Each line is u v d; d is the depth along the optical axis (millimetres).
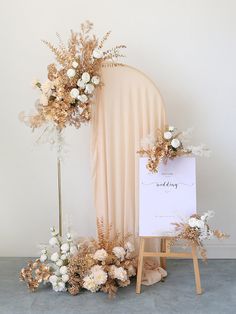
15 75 3281
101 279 2584
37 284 2691
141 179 2719
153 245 2965
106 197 2945
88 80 2672
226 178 3324
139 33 3232
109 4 3219
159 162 2654
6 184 3348
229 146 3299
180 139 2832
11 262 3262
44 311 2445
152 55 3248
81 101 2684
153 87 2898
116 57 3053
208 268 3123
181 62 3250
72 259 2678
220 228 3334
